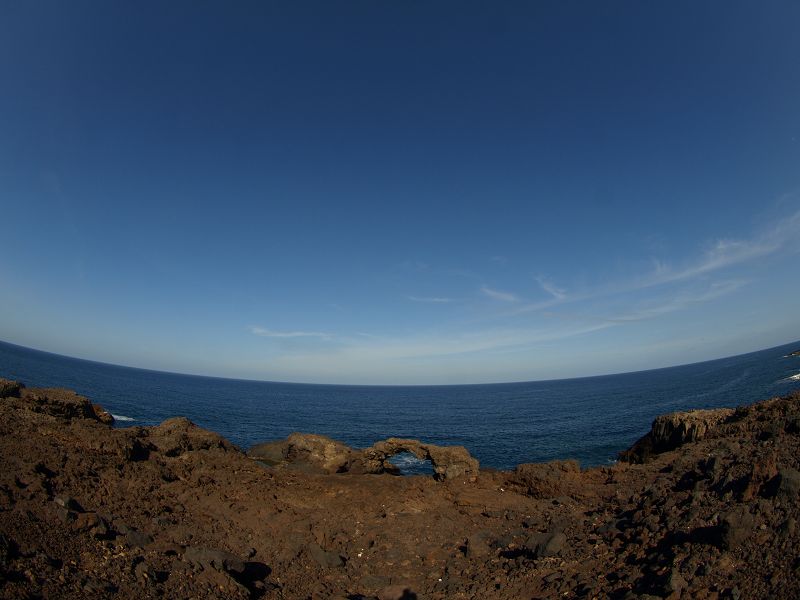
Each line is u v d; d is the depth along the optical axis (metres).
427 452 22.91
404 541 13.30
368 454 24.67
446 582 10.68
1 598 6.06
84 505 11.06
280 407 101.81
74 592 7.03
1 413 15.71
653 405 82.88
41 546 8.02
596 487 17.42
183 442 19.78
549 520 14.01
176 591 8.28
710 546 8.14
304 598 9.83
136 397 89.75
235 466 18.19
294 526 13.51
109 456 14.99
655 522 10.52
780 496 8.31
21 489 10.02
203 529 12.11
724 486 10.58
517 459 40.03
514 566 10.75
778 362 151.62
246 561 11.04
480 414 88.62
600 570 9.36
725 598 6.70
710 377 145.00
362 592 10.45
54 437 14.96
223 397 127.00
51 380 91.56
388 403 134.25
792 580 6.36
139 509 12.02
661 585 7.53
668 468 17.02
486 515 15.42
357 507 15.65
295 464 24.36
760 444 12.51
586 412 82.31
